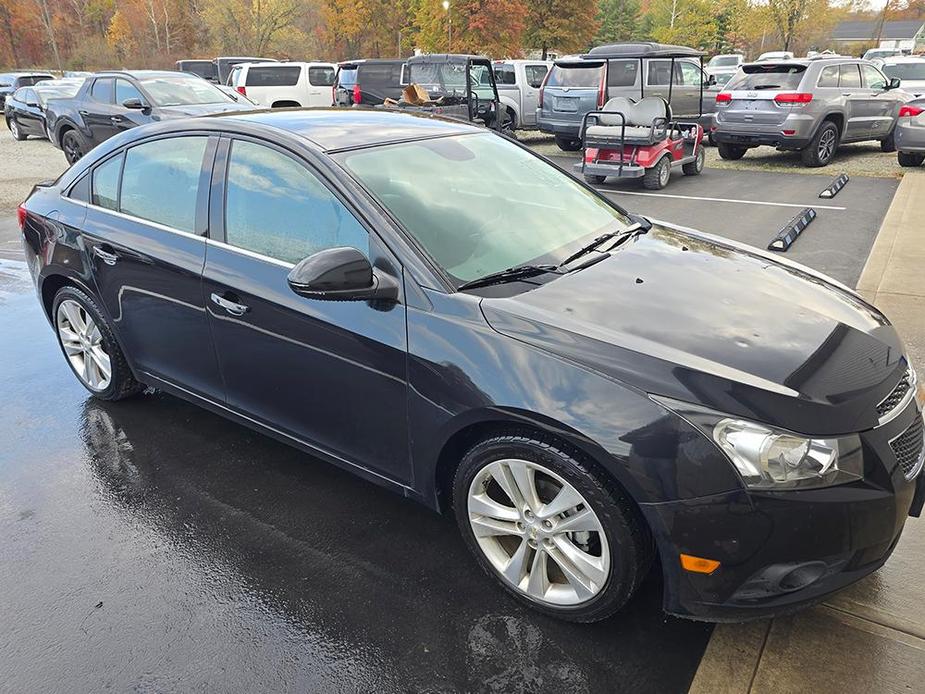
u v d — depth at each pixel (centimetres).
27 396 432
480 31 4069
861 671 226
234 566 284
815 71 1194
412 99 1396
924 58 1791
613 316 248
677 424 211
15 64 6303
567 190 360
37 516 318
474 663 235
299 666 236
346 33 5534
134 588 273
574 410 221
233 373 326
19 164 1456
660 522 213
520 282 272
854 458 212
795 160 1345
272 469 352
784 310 266
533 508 244
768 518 206
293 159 299
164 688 229
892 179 1095
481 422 244
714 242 348
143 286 350
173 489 337
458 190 311
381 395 269
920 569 269
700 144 1202
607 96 1328
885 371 241
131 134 374
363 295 255
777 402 213
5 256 766
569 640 243
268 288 296
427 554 289
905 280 581
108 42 6291
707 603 220
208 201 326
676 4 5800
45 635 251
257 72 1952
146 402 424
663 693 222
